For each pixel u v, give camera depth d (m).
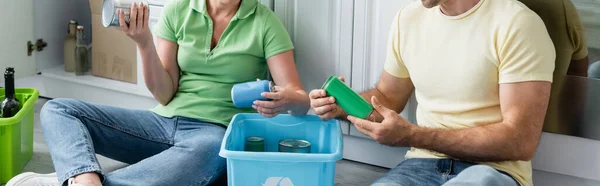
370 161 2.62
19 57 3.09
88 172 1.99
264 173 1.96
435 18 1.96
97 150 2.28
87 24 3.51
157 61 2.29
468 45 1.89
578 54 2.08
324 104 1.98
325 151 2.24
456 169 1.90
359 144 2.62
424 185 1.88
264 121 2.25
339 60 2.50
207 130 2.27
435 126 2.00
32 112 2.54
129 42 2.97
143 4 2.15
